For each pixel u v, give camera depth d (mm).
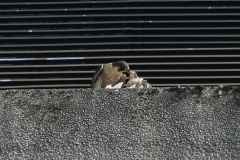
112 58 14078
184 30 14125
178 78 13906
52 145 9805
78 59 14078
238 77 13898
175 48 14047
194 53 14031
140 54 14062
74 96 10039
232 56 14000
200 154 9602
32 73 13992
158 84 13859
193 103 9867
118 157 9664
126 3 14336
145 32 14141
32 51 14062
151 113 9859
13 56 14062
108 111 9914
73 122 9898
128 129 9789
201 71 13922
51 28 14250
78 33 14180
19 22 14273
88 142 9773
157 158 9617
